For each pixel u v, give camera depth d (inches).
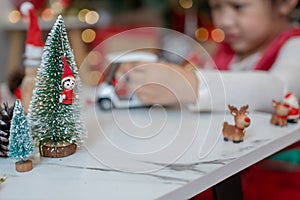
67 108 23.3
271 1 44.3
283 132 27.0
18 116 21.7
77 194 19.4
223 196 22.8
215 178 21.8
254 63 44.8
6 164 22.5
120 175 21.2
